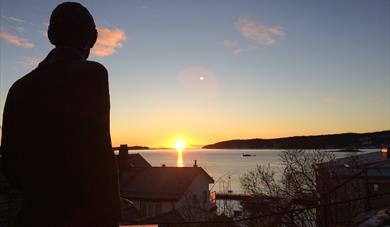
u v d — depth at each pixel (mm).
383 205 16531
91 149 1151
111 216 1149
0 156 1284
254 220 16297
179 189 34219
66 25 1326
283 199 17734
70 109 1166
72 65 1244
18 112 1214
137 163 43594
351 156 22281
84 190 1130
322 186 17047
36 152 1158
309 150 19719
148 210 34031
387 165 19422
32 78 1242
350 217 14570
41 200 1138
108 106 1241
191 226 18688
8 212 9664
